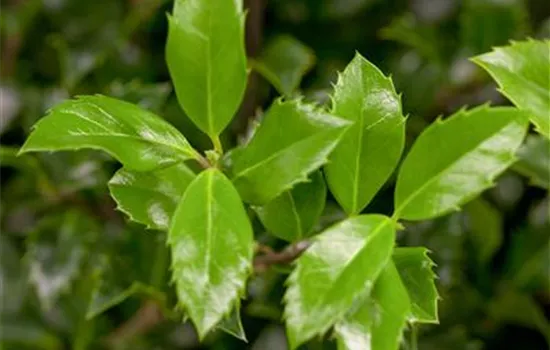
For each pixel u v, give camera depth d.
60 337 0.72
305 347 0.60
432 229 0.66
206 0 0.49
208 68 0.49
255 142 0.47
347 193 0.48
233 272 0.45
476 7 0.71
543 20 0.77
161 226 0.48
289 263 0.51
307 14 0.75
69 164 0.68
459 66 0.71
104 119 0.47
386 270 0.46
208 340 0.68
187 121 0.66
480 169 0.46
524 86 0.49
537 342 0.70
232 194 0.46
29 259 0.69
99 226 0.69
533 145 0.60
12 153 0.66
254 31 0.67
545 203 0.71
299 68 0.66
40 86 0.79
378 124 0.48
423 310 0.48
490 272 0.71
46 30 0.77
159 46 0.75
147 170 0.47
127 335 0.70
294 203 0.50
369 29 0.76
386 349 0.45
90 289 0.70
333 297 0.44
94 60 0.73
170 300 0.63
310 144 0.46
